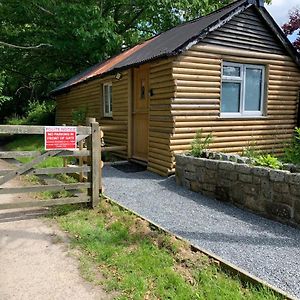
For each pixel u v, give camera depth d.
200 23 8.59
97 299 2.85
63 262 3.50
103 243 3.89
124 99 9.47
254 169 4.94
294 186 4.38
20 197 5.96
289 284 3.01
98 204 5.31
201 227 4.41
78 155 5.13
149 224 4.43
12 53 19.89
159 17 20.11
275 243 3.91
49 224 4.59
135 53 9.58
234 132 8.27
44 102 27.38
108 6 19.62
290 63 9.08
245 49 8.23
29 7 17.86
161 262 3.40
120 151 9.80
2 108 30.75
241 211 5.11
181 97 7.32
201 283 3.03
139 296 2.84
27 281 3.14
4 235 4.21
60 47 17.88
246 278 3.07
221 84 7.96
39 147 13.31
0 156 4.72
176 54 6.97
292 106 9.28
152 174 7.76
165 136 7.49
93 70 13.41
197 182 6.13
